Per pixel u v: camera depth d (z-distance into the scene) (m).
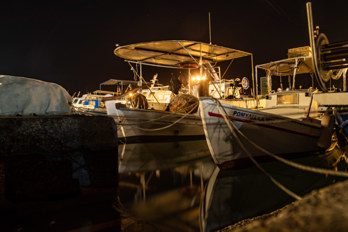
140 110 12.35
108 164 4.61
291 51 10.58
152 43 9.82
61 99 5.10
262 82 14.41
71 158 4.26
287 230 1.05
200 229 3.89
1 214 3.25
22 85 4.69
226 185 6.47
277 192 6.00
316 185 6.60
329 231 0.96
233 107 7.53
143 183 6.57
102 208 3.70
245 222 3.55
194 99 12.75
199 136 14.73
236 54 11.62
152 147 12.50
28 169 3.81
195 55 11.74
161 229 3.72
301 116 9.44
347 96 5.66
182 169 8.27
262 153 8.15
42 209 3.45
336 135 9.03
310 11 4.33
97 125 4.70
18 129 3.92
